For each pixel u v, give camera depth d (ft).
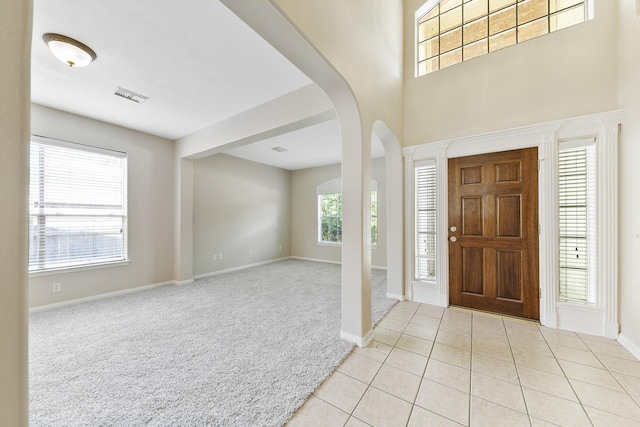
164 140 14.40
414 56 11.07
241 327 8.70
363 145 7.48
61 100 9.94
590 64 7.89
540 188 8.64
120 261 12.51
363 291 7.45
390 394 5.39
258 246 20.48
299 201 23.39
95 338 7.98
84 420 4.79
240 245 19.02
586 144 7.89
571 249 8.25
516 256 9.16
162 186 14.30
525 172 8.94
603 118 7.53
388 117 9.53
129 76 8.40
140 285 13.28
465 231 10.10
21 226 1.79
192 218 15.21
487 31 9.95
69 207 11.10
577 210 8.16
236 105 10.50
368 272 7.73
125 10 5.84
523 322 8.79
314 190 22.47
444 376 5.95
